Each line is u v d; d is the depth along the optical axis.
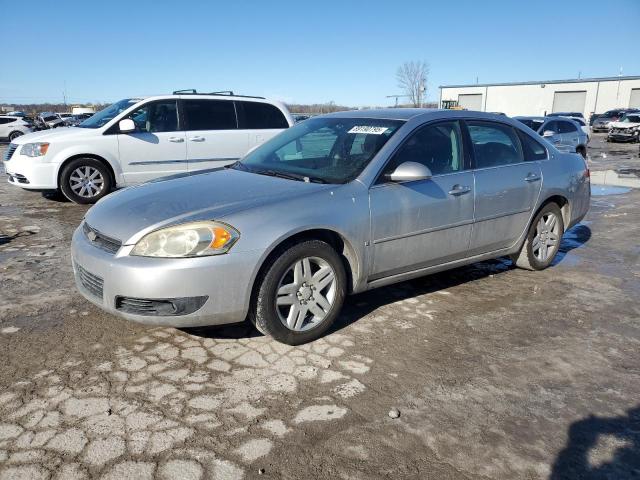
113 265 3.10
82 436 2.54
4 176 11.88
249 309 3.32
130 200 3.61
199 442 2.52
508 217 4.63
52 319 3.82
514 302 4.39
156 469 2.34
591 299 4.50
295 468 2.37
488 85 54.25
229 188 3.67
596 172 14.82
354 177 3.73
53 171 7.99
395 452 2.50
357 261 3.63
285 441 2.55
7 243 5.93
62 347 3.41
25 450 2.43
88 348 3.41
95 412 2.73
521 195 4.68
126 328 3.70
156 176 8.59
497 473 2.39
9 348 3.38
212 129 8.91
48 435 2.54
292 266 3.35
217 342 3.52
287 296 3.37
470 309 4.22
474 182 4.30
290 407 2.82
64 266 5.07
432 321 3.96
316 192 3.53
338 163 3.95
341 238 3.59
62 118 35.03
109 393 2.90
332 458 2.45
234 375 3.12
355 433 2.63
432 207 3.99
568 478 2.37
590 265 5.50
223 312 3.16
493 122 4.68
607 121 36.78
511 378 3.19
